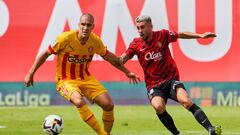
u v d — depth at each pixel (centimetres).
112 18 5022
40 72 5022
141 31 3120
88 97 3080
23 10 5022
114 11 5022
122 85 5031
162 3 5022
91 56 3070
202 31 5025
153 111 4794
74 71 3059
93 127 2884
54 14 5016
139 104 5044
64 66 3050
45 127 3117
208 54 5022
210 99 5041
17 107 5000
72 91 2942
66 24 5019
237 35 5022
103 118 3086
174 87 3097
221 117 4506
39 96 5041
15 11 5022
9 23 5019
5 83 5022
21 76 5025
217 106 5028
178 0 5022
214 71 5022
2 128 3969
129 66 5003
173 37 3178
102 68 5012
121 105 5038
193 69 5025
